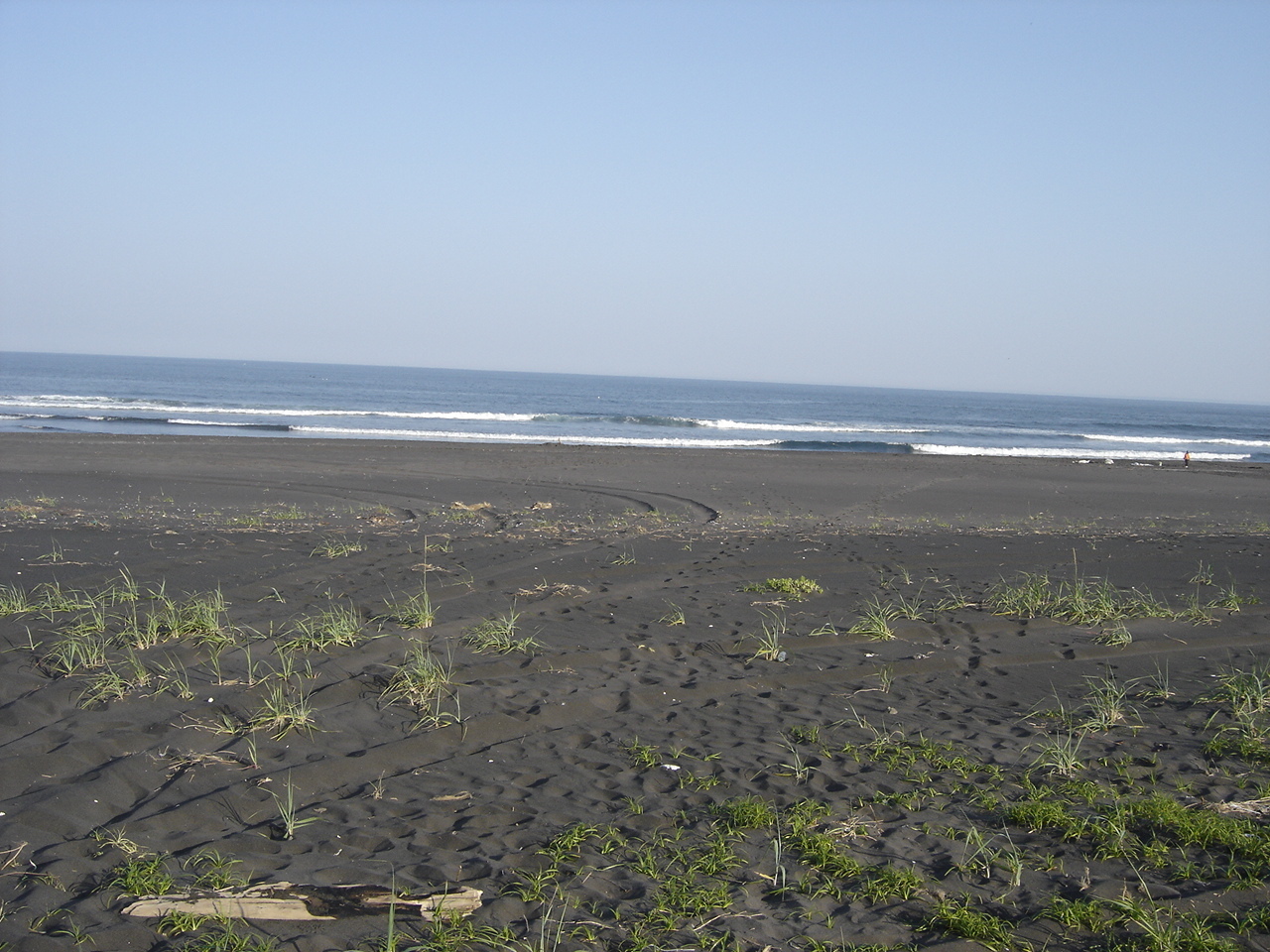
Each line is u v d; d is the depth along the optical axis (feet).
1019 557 37.27
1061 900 11.16
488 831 13.21
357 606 25.76
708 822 13.64
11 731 16.19
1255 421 328.90
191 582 28.14
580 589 28.86
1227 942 10.29
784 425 183.32
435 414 177.37
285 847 12.55
